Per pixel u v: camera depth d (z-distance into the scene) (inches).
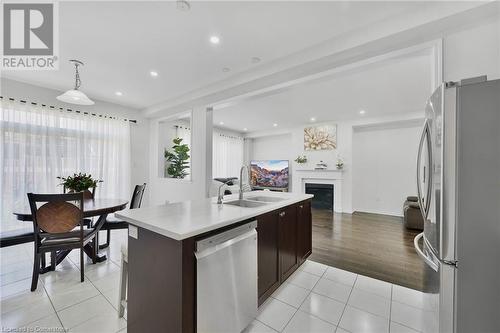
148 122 213.2
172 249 49.7
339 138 240.7
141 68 121.4
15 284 86.8
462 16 67.4
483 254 42.8
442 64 74.5
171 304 49.5
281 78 116.8
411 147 215.9
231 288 58.1
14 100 135.6
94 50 103.3
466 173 43.8
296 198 101.0
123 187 190.1
